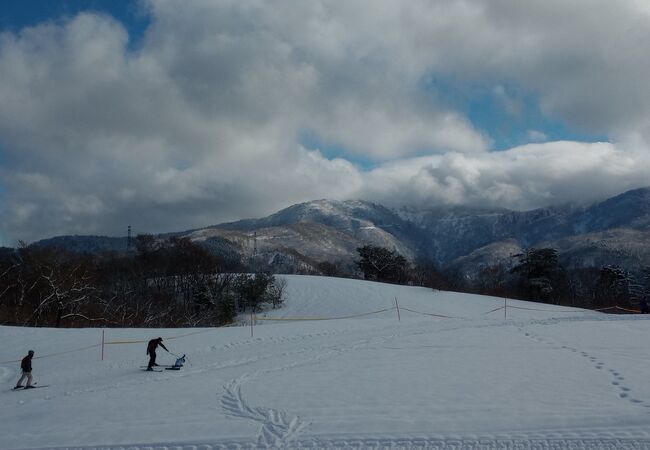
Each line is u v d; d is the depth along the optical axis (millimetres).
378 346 25984
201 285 61469
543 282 76188
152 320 53812
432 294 59125
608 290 86062
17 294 54312
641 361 20391
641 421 13828
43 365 26938
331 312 53219
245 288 57438
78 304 53125
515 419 14398
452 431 13828
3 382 23625
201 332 34844
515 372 19438
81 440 14867
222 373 22188
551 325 30141
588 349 22938
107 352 29141
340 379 19703
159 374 23000
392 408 15844
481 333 28344
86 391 20734
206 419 15938
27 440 15148
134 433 15125
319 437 14023
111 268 75062
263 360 24391
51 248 65250
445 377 19156
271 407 16625
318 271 117062
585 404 15391
